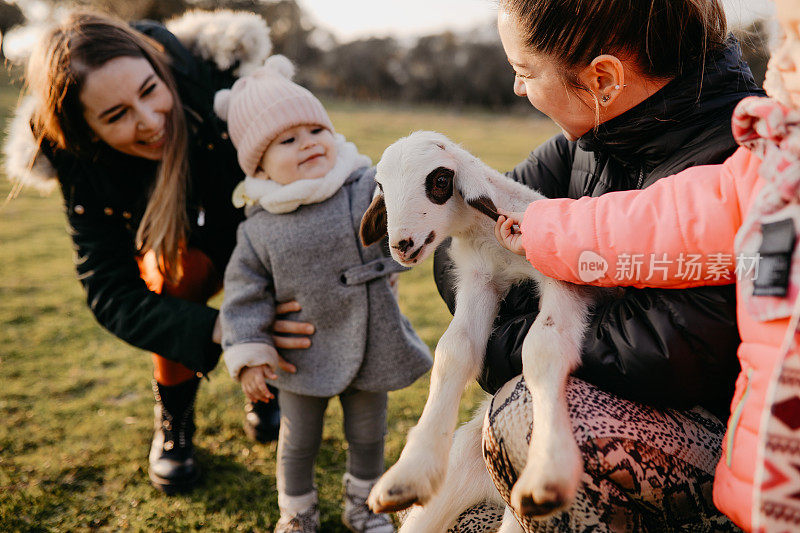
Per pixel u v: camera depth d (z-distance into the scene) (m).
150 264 2.39
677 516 1.25
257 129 1.93
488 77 37.94
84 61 1.90
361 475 2.11
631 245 1.18
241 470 2.47
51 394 3.02
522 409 1.27
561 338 1.29
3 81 18.48
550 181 1.88
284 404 2.10
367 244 1.49
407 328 2.15
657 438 1.23
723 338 1.18
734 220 1.10
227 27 2.35
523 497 1.09
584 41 1.31
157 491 2.33
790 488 0.91
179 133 2.11
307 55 43.16
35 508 2.21
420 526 1.58
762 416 0.97
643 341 1.23
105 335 3.78
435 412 1.31
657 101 1.36
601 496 1.21
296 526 2.02
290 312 2.06
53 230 6.54
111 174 2.19
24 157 2.17
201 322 2.05
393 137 15.35
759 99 1.01
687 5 1.29
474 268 1.50
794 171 0.96
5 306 4.22
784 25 0.97
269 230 2.00
